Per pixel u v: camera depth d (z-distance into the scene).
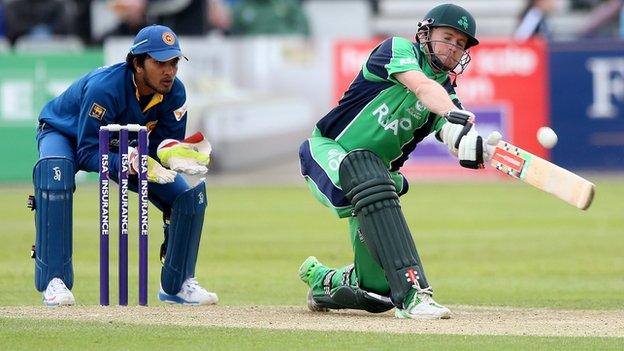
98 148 26.80
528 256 42.38
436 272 38.53
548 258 41.81
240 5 85.75
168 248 28.31
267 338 22.06
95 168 26.86
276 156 71.06
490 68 70.12
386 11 92.38
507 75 70.19
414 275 24.81
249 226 51.06
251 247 44.31
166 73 26.64
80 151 26.89
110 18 84.94
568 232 49.19
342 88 70.62
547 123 70.38
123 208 26.08
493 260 41.38
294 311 27.41
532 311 27.94
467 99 70.19
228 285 35.09
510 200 61.94
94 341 21.66
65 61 69.62
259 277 36.94
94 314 25.19
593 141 70.56
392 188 24.89
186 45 69.56
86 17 82.69
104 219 26.19
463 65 25.55
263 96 70.69
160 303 29.89
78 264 39.75
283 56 70.69
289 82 70.75
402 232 24.81
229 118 70.19
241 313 26.48
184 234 28.06
